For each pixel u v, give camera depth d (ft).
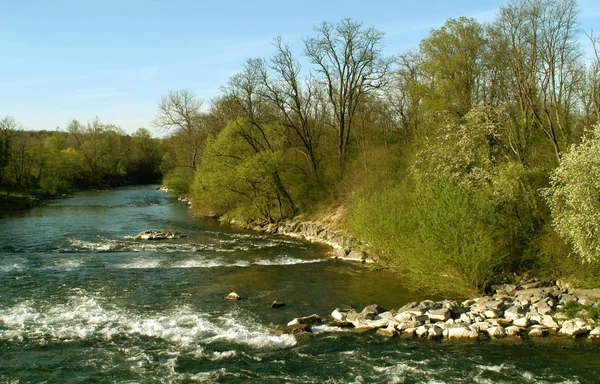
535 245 65.36
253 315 54.75
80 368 40.42
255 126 135.74
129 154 374.43
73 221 137.39
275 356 43.27
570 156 52.37
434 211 63.57
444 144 81.41
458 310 53.93
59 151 306.76
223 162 129.90
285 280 71.00
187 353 43.78
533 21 74.64
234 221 139.23
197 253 91.09
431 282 63.31
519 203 67.46
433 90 105.81
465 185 69.10
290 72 132.57
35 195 221.46
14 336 47.19
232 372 39.93
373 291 65.16
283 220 129.49
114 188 318.45
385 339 47.14
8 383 37.60
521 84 74.23
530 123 77.10
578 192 50.21
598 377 38.04
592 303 51.65
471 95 103.60
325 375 39.37
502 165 68.90
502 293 59.77
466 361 41.60
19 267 76.28
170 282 68.85
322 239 106.42
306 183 134.82
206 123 187.73
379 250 79.56
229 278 71.72
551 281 62.69
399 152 115.75
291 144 143.23
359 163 119.85
